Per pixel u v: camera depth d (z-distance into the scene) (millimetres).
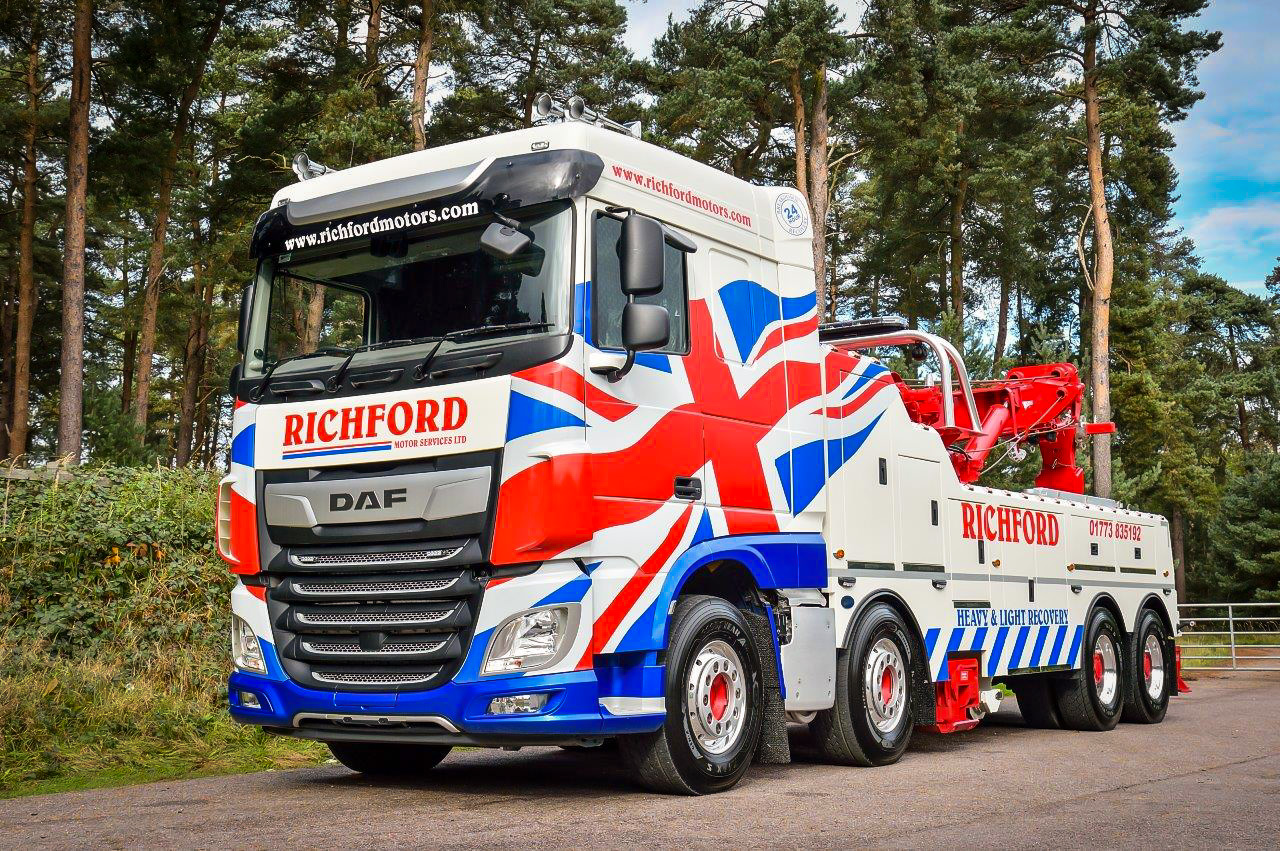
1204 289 74250
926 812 6484
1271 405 69250
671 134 37531
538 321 6496
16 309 45031
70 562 11047
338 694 6648
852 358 8969
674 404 7066
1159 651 13555
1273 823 6191
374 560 6609
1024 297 56156
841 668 8477
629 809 6504
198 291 48469
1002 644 10633
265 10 33062
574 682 6266
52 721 8750
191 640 10938
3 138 35719
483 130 41406
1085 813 6492
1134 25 32688
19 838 5656
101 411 26562
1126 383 46969
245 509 7113
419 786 7570
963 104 35312
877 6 34531
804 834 5734
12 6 28297
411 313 6891
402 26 33688
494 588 6305
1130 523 13547
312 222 7309
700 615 7074
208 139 43719
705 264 7559
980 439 12688
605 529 6465
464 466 6410
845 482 8609
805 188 34094
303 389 6965
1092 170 34406
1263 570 38156
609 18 41344
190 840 5547
